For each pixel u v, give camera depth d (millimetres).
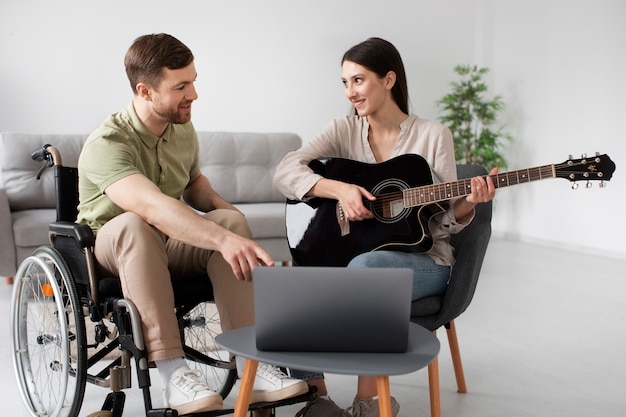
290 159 2094
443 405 2158
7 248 3639
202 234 1679
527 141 5906
